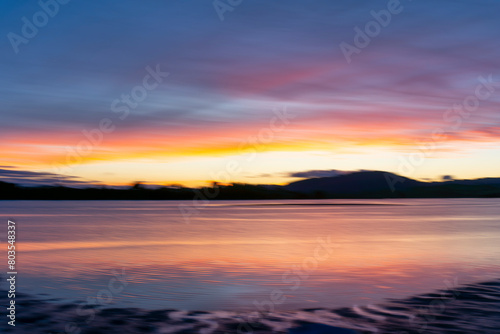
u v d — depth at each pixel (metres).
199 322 10.48
